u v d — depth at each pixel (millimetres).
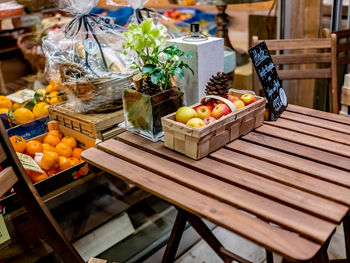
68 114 1666
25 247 1509
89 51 1579
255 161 1171
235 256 1521
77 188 1604
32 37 2090
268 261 1560
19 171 1091
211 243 1560
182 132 1188
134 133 1425
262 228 888
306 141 1283
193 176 1113
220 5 2488
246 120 1324
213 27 2748
